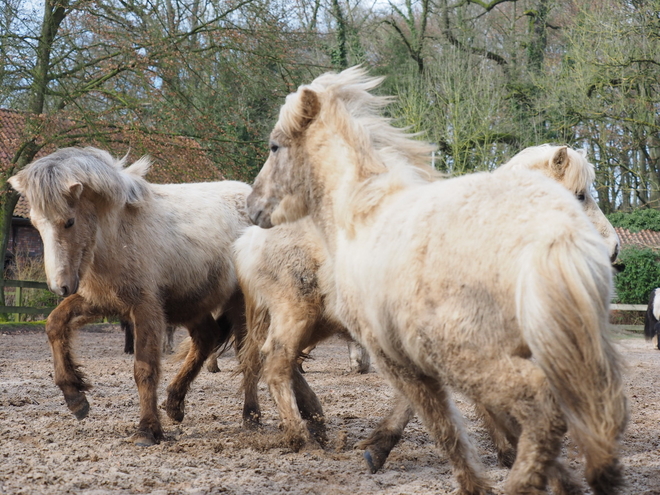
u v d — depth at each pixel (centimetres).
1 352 1823
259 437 796
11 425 864
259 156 2728
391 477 646
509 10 4131
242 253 849
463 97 3509
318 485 615
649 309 2492
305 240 767
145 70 2452
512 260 398
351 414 987
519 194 424
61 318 823
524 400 402
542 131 3675
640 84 3206
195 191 969
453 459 525
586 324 375
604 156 3628
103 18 2495
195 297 905
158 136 2491
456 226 429
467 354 418
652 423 933
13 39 2350
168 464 679
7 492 556
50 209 750
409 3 3966
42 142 2461
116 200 791
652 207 4094
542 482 401
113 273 804
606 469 388
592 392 381
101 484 592
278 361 782
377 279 479
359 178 555
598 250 392
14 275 3206
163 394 1138
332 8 3700
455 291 421
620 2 3144
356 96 628
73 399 809
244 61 2597
